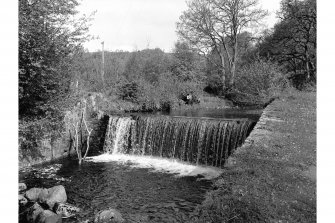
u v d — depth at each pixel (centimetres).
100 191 1181
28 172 1401
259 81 2664
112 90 2798
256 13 3506
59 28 1197
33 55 1111
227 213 633
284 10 3431
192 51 3759
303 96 2009
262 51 3591
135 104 2703
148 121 1809
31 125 1251
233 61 3581
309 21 3203
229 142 1540
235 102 3238
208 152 1595
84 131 1816
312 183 765
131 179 1332
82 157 1723
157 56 4169
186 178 1353
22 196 1069
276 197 687
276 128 1249
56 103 1284
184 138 1673
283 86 2595
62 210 973
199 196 1127
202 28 3559
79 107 1784
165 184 1266
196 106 3061
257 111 2644
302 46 3475
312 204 660
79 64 1516
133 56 4094
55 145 1630
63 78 1311
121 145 1883
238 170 830
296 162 896
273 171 821
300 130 1230
